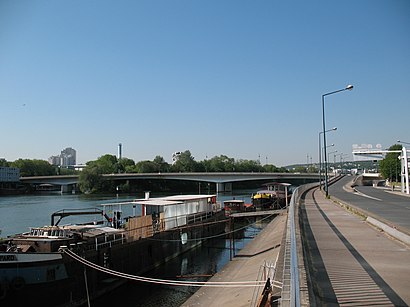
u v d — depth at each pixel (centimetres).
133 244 3195
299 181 19700
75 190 16100
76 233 2791
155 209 4294
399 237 1936
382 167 13688
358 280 1178
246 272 2686
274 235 3834
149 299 2678
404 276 1220
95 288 2698
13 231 5278
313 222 2745
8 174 15400
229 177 13975
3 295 2242
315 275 1245
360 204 4281
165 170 18612
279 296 1324
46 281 2348
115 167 18788
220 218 5606
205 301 2216
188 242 4391
